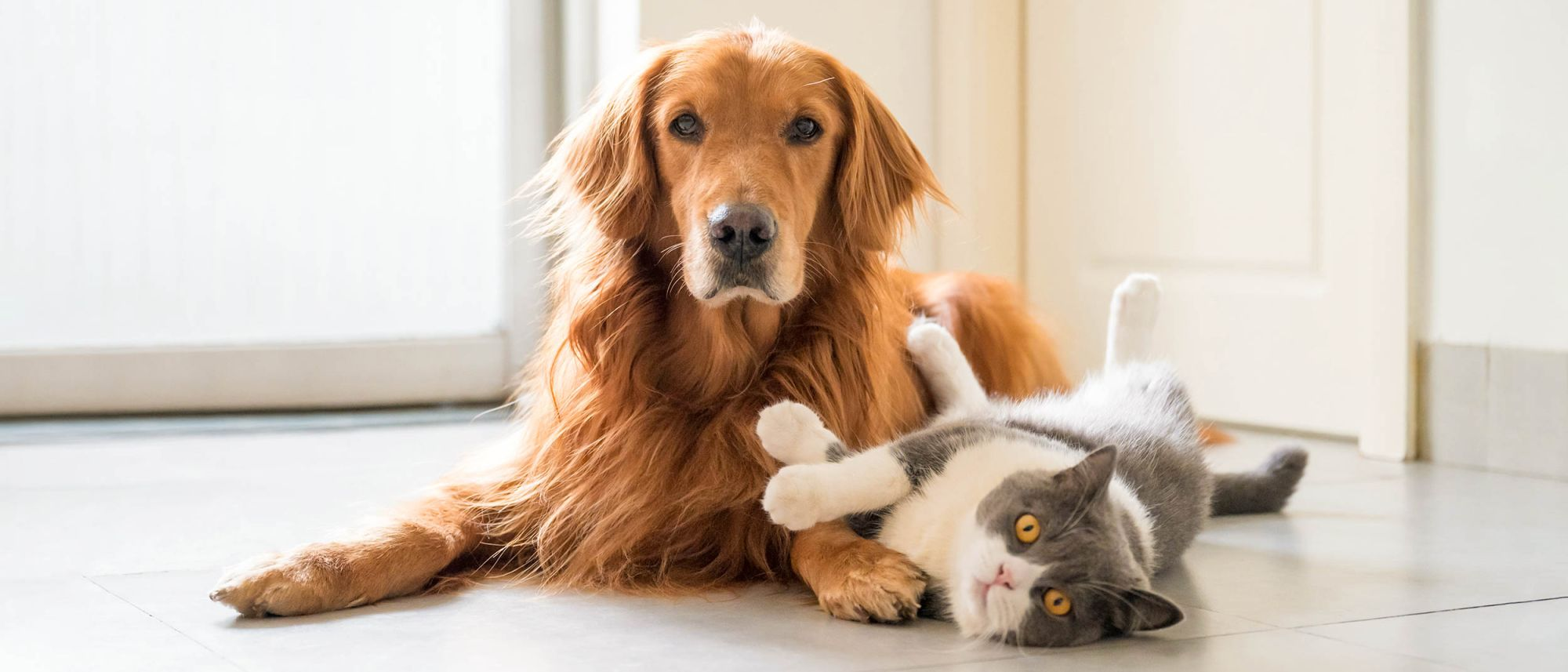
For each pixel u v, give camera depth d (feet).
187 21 12.92
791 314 7.54
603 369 7.41
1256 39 12.17
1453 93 10.56
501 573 7.21
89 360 12.60
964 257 14.07
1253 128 12.25
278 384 13.25
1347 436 11.69
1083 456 6.73
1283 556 7.50
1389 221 10.94
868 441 7.59
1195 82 12.73
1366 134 11.29
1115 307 8.82
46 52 12.44
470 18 14.06
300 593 6.22
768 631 6.03
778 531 7.12
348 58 13.58
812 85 7.29
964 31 13.89
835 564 6.33
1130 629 5.70
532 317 14.11
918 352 8.38
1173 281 13.10
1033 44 14.28
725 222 6.73
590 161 7.55
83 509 8.82
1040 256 14.40
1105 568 5.63
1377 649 5.69
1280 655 5.61
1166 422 7.73
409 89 13.85
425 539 6.80
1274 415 12.27
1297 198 11.91
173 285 13.12
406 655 5.63
